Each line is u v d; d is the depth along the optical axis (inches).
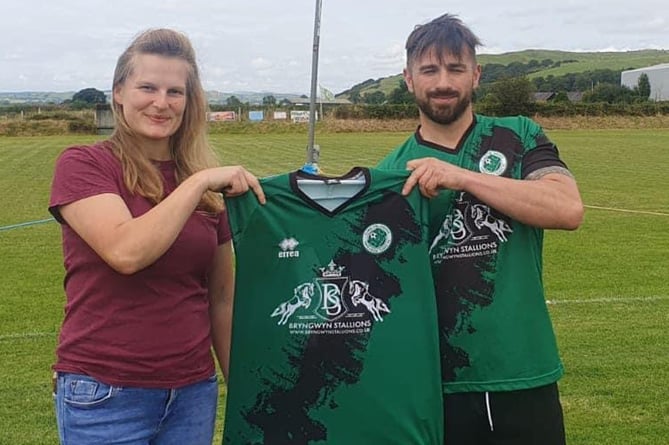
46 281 375.2
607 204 647.1
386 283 123.9
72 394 111.2
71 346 112.6
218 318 130.5
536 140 130.9
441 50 127.7
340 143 1477.6
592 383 231.3
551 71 5531.5
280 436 126.4
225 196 121.1
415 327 123.8
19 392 227.1
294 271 124.3
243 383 126.6
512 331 126.6
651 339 274.1
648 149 1307.8
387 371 123.7
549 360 129.2
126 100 113.5
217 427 205.0
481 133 132.5
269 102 2498.8
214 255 121.2
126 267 104.5
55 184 110.5
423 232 123.7
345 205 123.5
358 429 124.6
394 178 123.4
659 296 338.3
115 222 106.0
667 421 204.4
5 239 492.1
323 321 124.2
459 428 130.3
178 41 116.5
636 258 422.3
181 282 115.7
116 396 111.3
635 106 2231.8
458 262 128.1
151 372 112.8
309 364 124.6
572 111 2213.3
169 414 116.3
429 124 134.1
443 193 128.1
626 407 213.8
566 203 122.6
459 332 127.8
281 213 123.8
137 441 112.6
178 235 112.3
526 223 123.0
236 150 1280.8
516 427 127.9
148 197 113.0
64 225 113.3
